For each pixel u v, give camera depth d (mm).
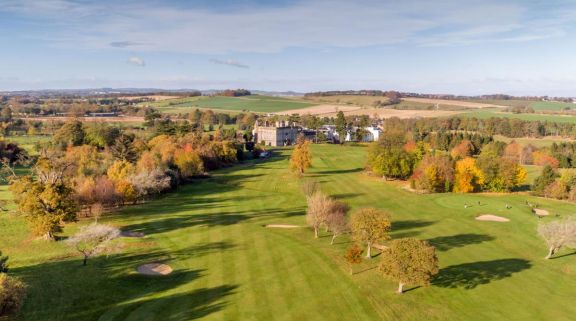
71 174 117375
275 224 86000
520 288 56656
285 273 59781
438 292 54906
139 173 110062
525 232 82188
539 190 120438
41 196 71188
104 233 65625
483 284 57625
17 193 74438
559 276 61344
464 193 122750
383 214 65750
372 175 151125
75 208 77312
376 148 146500
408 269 52062
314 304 50844
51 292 52531
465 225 86562
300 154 146375
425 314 49062
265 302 51219
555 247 68750
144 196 109625
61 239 73438
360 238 65000
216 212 95312
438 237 78438
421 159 145125
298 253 67500
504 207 101000
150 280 57281
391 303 51500
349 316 48281
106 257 65125
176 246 70938
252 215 93062
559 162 190250
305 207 101188
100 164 138000
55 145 183625
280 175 150000
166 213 93875
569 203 108375
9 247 68812
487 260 66875
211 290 54375
